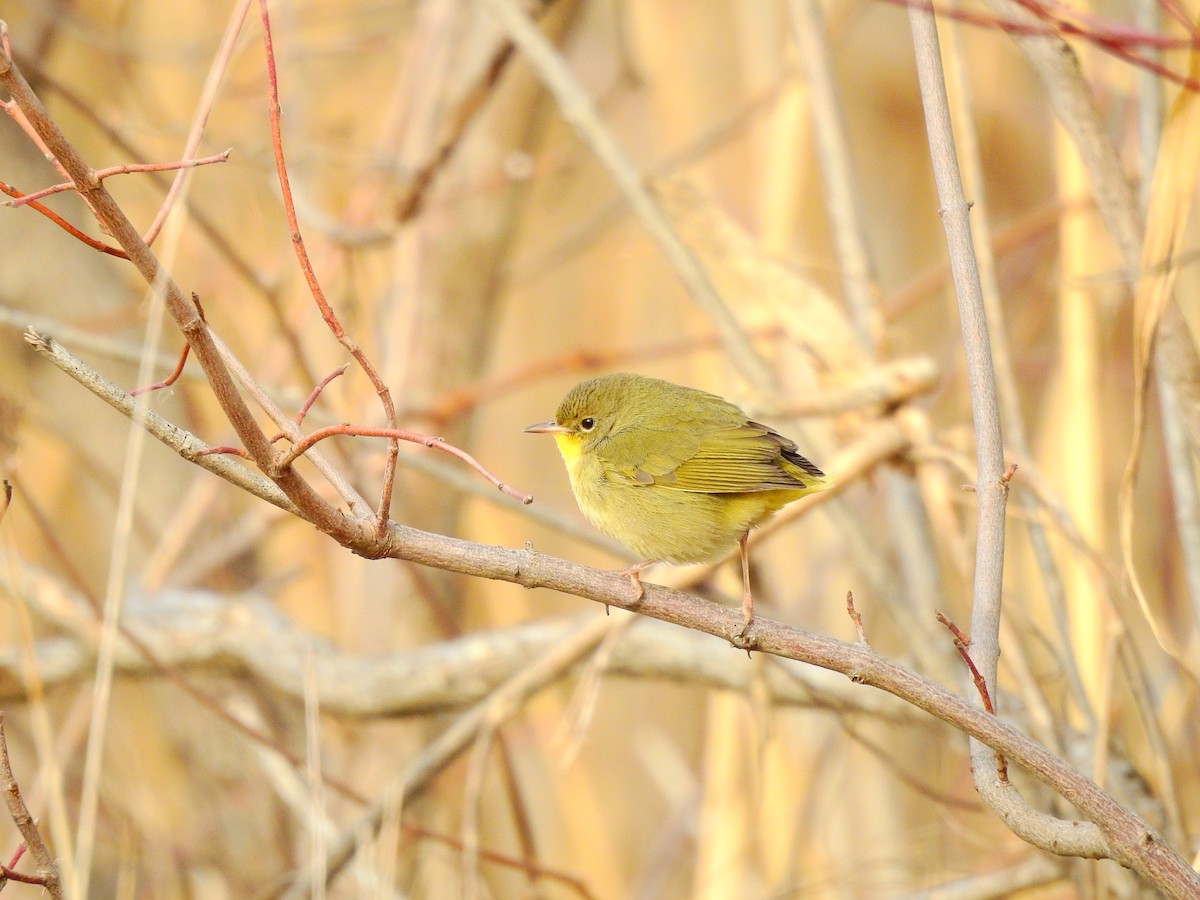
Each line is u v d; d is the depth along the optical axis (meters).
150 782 11.45
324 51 13.89
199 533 12.70
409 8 15.53
